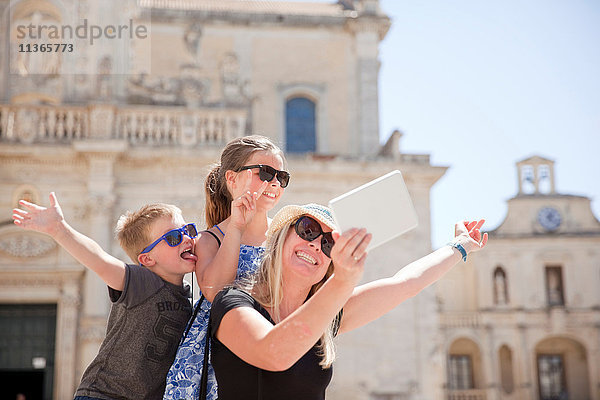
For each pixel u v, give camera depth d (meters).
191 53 26.38
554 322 46.53
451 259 4.14
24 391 31.38
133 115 23.86
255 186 4.17
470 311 47.91
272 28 31.67
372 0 31.78
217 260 3.75
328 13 33.09
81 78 24.41
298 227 3.57
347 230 2.83
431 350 24.31
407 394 23.80
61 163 23.38
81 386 4.13
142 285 4.14
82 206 23.19
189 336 3.81
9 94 25.47
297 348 2.90
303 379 3.48
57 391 22.02
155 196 23.55
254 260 3.93
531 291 47.03
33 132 23.06
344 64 31.61
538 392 46.59
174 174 23.75
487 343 46.25
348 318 3.89
